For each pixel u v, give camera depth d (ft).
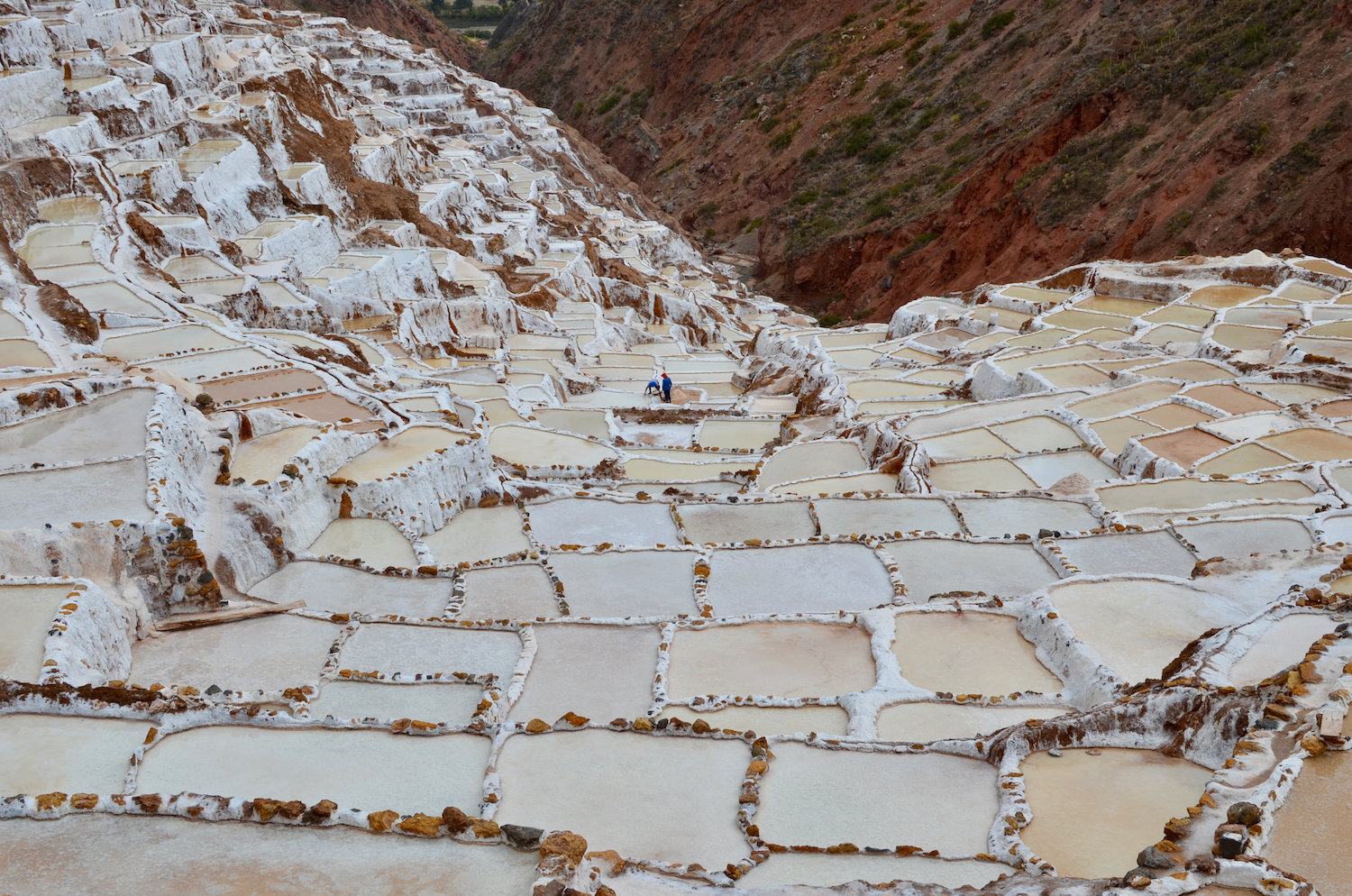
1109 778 29.32
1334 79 154.92
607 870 24.23
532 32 469.16
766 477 73.46
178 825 25.57
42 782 29.43
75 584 39.24
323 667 40.60
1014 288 126.93
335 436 58.70
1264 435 68.74
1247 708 28.27
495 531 59.52
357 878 23.50
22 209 91.91
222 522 49.70
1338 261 140.67
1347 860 21.61
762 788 30.58
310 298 104.01
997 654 39.22
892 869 26.27
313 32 285.43
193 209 113.09
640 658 40.96
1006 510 58.54
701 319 193.98
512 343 138.62
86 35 130.93
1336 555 41.86
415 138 227.81
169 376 60.08
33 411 52.03
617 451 81.20
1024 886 22.77
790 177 282.56
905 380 101.50
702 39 374.84
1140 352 93.76
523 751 32.27
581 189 281.33
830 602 46.73
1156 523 54.08
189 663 41.04
